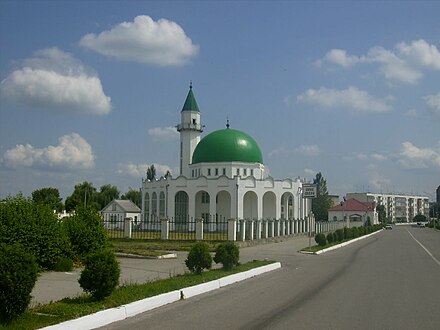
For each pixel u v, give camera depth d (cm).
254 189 6100
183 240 3731
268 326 976
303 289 1513
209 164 6525
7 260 907
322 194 12144
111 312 1032
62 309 1027
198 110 7262
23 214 1836
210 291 1473
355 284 1631
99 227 2198
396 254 3144
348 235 4988
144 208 6775
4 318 904
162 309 1166
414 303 1259
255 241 4025
